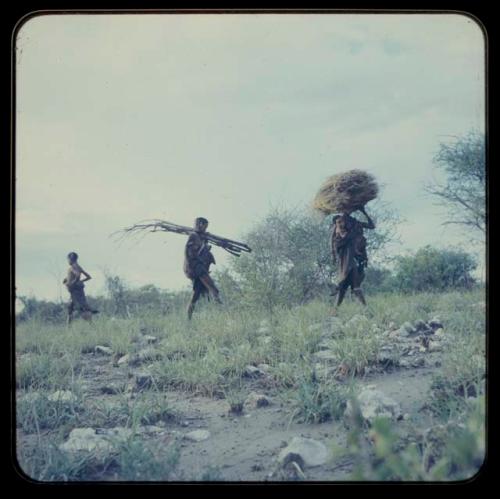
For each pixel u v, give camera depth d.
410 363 5.56
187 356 6.36
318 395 5.03
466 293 6.82
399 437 3.81
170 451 4.30
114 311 7.16
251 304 7.11
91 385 5.82
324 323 6.68
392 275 7.09
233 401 5.27
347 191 7.34
